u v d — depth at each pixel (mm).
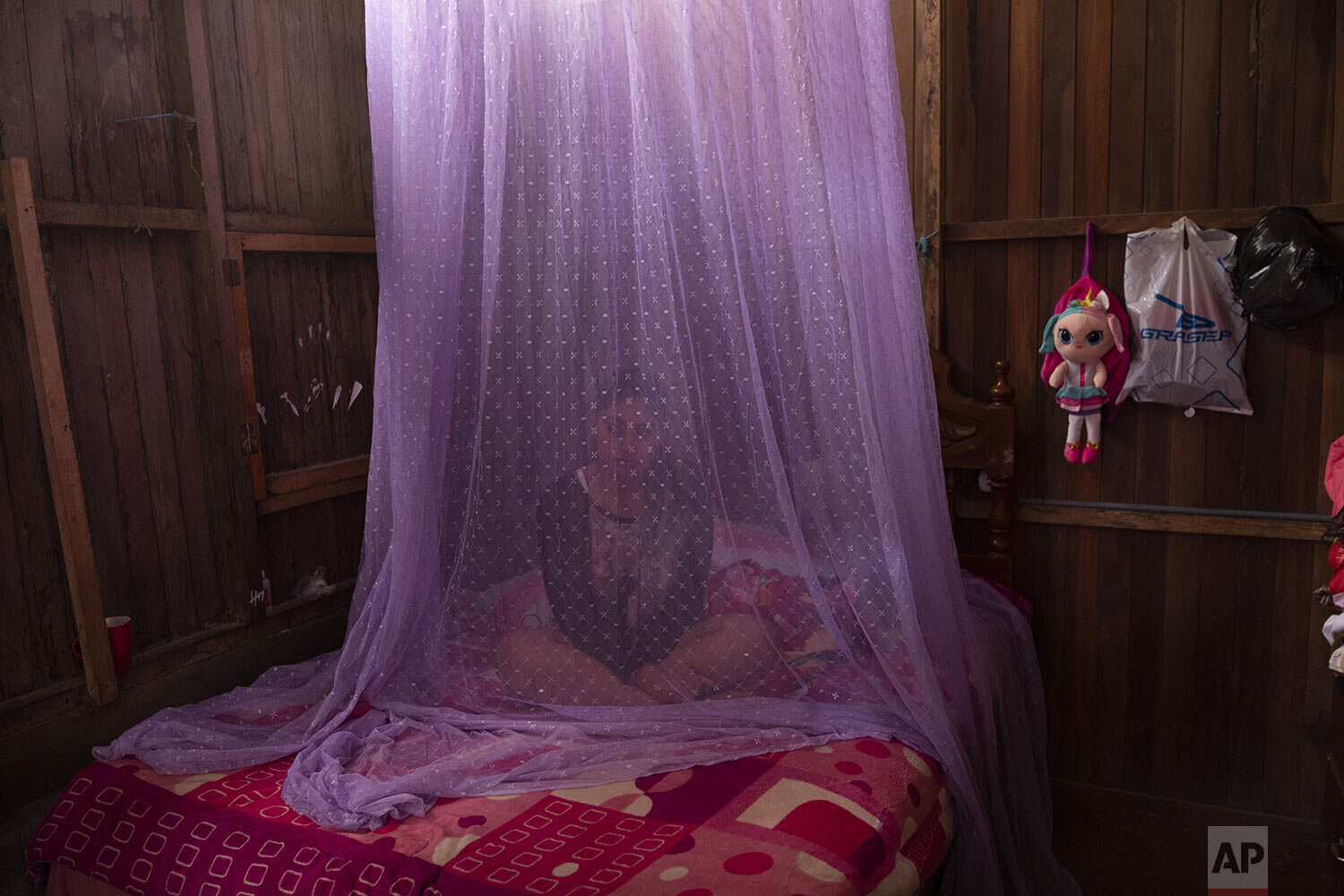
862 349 1878
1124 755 2838
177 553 2328
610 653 2041
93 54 2105
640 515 2016
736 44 1862
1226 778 2732
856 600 1942
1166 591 2736
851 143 1850
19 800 1956
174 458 2316
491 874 1495
